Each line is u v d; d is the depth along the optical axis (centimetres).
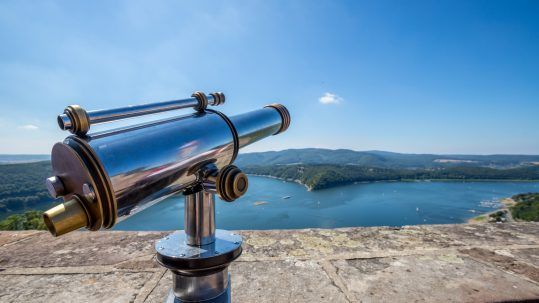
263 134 132
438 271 180
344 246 217
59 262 190
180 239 105
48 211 64
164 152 83
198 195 98
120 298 151
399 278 171
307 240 228
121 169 72
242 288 160
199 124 101
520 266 187
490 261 193
